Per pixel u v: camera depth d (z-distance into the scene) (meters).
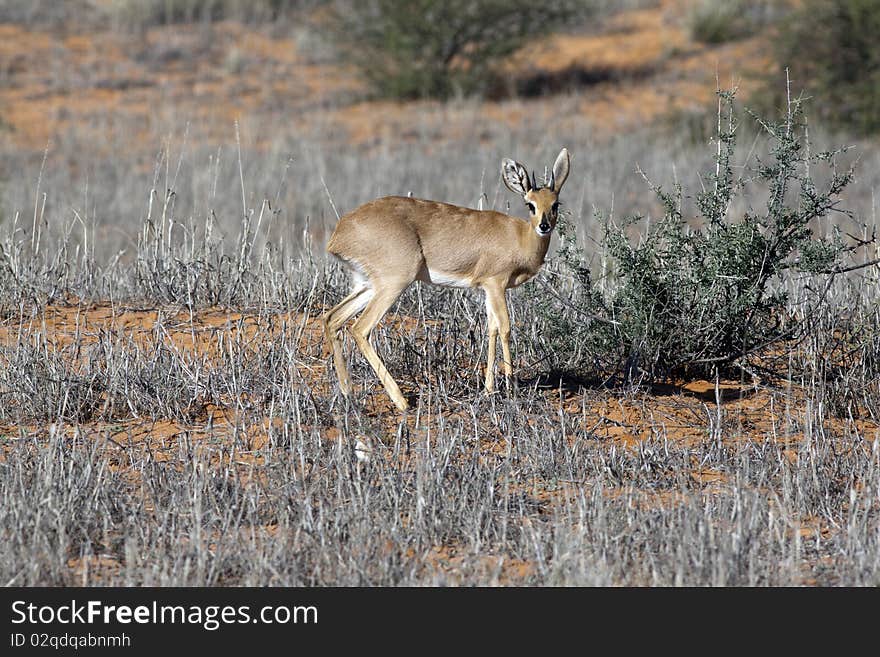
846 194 38.88
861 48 49.81
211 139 50.16
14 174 43.47
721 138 18.91
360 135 52.12
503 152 47.19
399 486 13.91
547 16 59.53
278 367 18.44
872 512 13.82
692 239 18.89
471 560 12.46
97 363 18.42
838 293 21.39
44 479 13.63
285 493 13.80
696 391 18.72
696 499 13.44
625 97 56.69
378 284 17.66
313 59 64.06
